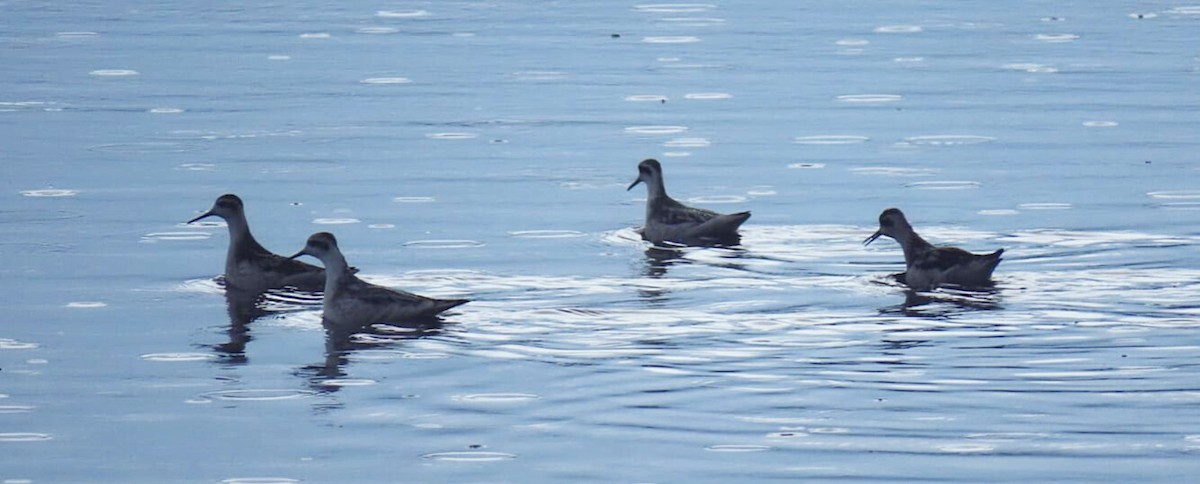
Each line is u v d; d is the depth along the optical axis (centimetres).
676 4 5684
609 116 3525
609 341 1866
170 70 4175
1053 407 1628
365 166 2981
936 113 3531
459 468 1484
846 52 4497
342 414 1633
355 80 4019
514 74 4112
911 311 1978
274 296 2097
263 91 3850
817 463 1487
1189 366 1752
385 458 1511
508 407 1647
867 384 1703
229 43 4675
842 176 2881
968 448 1523
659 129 3372
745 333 1891
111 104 3656
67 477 1473
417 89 3881
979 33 4875
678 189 2788
